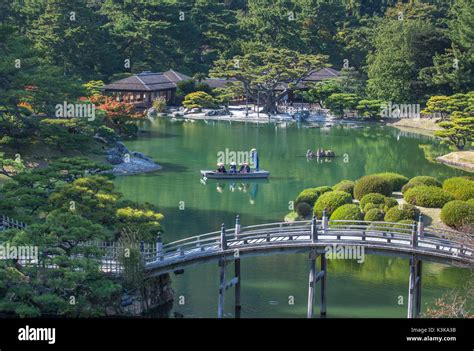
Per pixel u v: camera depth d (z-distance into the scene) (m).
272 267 52.91
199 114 135.12
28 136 74.88
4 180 65.00
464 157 92.19
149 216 47.69
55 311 41.50
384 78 128.75
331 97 130.88
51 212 44.47
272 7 162.00
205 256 44.31
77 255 43.69
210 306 45.47
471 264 42.75
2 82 72.00
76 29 133.25
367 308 45.44
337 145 104.31
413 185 65.25
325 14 159.00
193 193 73.50
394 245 44.19
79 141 75.12
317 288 48.84
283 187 76.94
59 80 74.56
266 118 131.38
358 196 64.88
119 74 141.25
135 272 42.97
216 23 156.00
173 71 148.38
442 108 117.00
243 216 65.19
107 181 49.84
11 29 72.12
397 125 125.69
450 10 153.25
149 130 115.38
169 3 151.75
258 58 138.00
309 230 47.81
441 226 57.31
